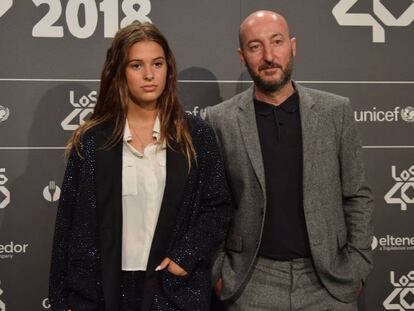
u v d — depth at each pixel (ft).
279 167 5.86
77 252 5.32
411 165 7.51
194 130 5.63
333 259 5.83
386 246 7.52
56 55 7.15
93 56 7.20
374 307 7.52
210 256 5.56
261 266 5.91
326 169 5.87
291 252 5.80
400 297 7.54
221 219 5.65
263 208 5.78
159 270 5.32
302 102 5.97
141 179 5.39
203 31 7.32
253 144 5.90
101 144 5.41
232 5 7.34
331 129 5.94
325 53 7.45
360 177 5.99
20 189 7.13
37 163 7.15
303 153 5.78
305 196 5.72
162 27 7.27
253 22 5.90
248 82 7.39
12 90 7.09
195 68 7.32
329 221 5.86
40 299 7.20
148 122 5.62
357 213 5.97
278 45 5.83
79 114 7.20
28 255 7.16
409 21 7.52
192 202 5.50
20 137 7.11
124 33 5.42
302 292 5.82
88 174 5.35
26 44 7.10
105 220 5.28
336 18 7.46
